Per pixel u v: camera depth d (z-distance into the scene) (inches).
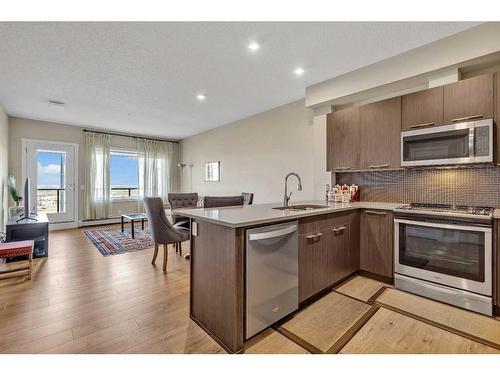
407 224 95.8
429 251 90.7
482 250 79.6
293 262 78.4
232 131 226.7
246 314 64.7
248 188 210.5
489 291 78.5
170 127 246.2
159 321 77.5
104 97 159.0
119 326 74.3
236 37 94.0
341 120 130.2
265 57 109.2
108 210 252.4
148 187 282.4
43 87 141.5
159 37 93.4
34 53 104.2
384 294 94.7
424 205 105.3
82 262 133.8
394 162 109.3
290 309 77.9
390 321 76.7
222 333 66.1
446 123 94.9
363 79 118.9
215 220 66.0
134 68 118.8
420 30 90.0
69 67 117.0
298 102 168.2
